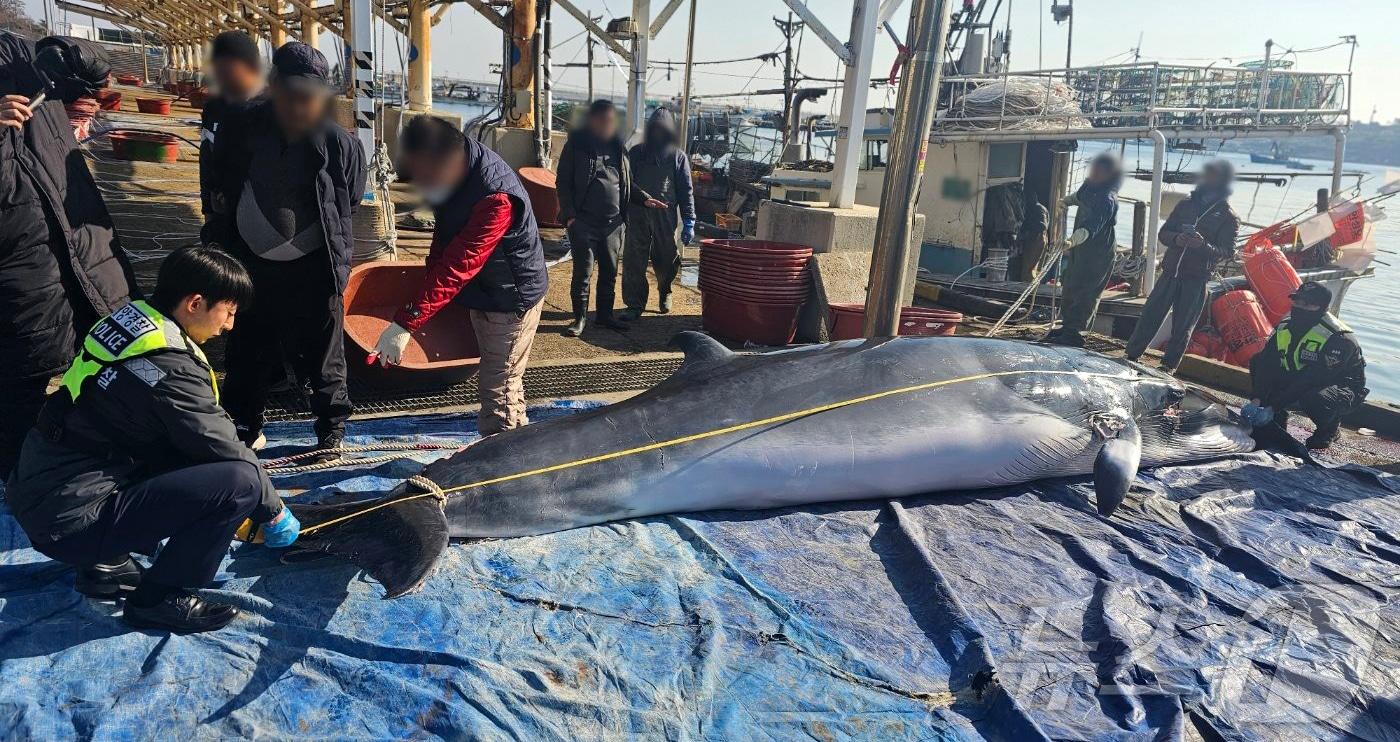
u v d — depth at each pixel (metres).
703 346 4.79
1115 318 10.92
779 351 4.88
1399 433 6.85
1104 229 8.76
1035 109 11.63
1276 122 11.55
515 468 3.90
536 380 5.82
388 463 4.49
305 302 4.15
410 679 2.93
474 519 3.80
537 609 3.38
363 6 7.30
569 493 3.98
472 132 12.98
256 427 4.48
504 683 2.94
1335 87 11.88
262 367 4.31
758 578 3.77
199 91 24.61
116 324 2.84
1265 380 6.22
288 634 3.10
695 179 20.47
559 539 3.93
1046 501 4.85
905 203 5.82
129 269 3.89
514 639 3.20
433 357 5.72
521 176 11.23
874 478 4.54
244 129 3.82
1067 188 12.62
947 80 12.06
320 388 4.32
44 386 3.56
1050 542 4.32
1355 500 5.15
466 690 2.88
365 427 4.99
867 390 4.62
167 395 2.80
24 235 3.29
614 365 6.07
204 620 3.08
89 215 3.63
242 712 2.73
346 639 3.08
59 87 3.45
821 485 4.45
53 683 2.78
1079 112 11.55
